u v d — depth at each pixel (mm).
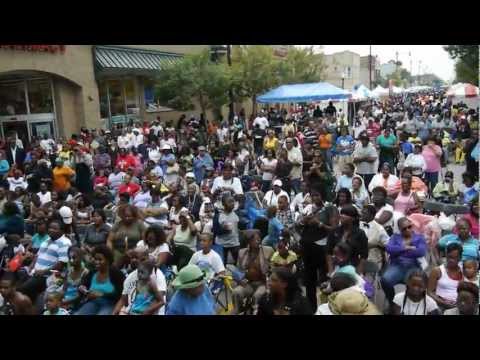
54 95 21797
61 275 7336
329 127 19953
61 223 8047
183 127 23359
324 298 6719
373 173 13336
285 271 5047
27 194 12203
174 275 7398
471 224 8680
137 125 22578
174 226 9102
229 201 8883
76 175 14477
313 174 11250
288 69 37438
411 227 7078
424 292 5801
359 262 7020
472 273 6352
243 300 7055
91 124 22828
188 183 11367
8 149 17047
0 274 8344
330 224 7422
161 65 25703
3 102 21688
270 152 13688
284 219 9508
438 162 14016
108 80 25078
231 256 9195
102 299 6398
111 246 8117
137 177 13633
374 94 38562
